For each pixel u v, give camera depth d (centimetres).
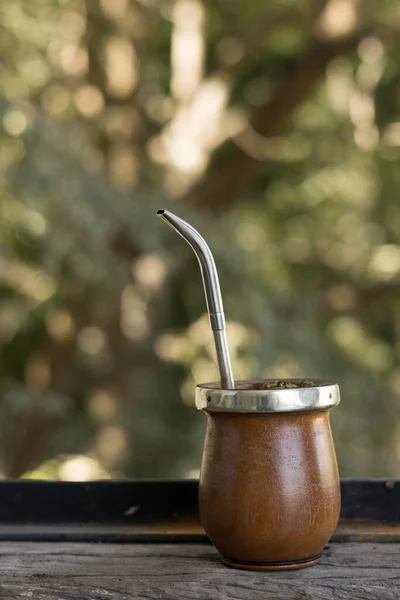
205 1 410
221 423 75
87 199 296
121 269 325
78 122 383
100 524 91
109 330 382
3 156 289
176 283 369
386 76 429
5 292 376
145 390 405
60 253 298
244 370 345
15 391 334
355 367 396
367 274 450
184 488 91
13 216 296
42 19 404
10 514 92
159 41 436
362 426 390
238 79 428
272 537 73
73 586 73
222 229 355
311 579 73
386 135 438
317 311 414
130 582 74
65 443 399
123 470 406
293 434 73
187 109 402
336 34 397
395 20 396
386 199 452
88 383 400
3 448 368
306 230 472
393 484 90
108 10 387
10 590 73
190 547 84
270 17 414
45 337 395
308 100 440
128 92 393
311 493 73
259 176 454
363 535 85
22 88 400
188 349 392
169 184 391
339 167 460
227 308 340
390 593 70
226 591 72
